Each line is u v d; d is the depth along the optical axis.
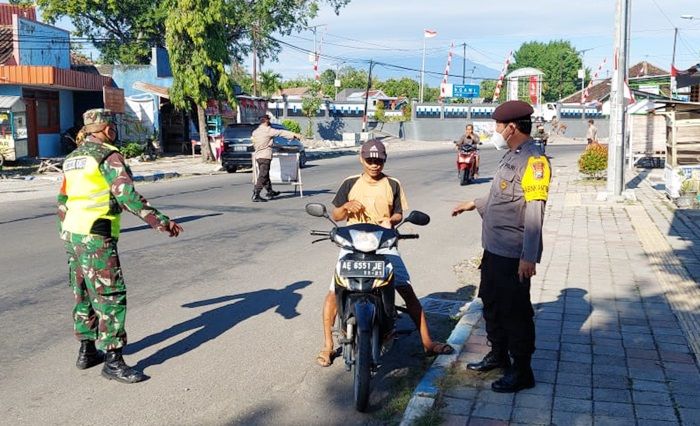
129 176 5.08
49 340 6.04
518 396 4.67
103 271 5.06
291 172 16.27
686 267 8.62
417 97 96.31
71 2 42.31
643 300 7.07
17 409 4.66
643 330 6.07
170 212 13.73
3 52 27.95
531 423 4.27
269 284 8.05
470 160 19.45
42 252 9.70
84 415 4.58
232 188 18.66
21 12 34.53
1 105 24.41
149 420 4.52
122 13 44.31
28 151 27.28
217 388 5.06
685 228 11.72
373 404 4.80
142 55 46.44
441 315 6.92
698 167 14.64
